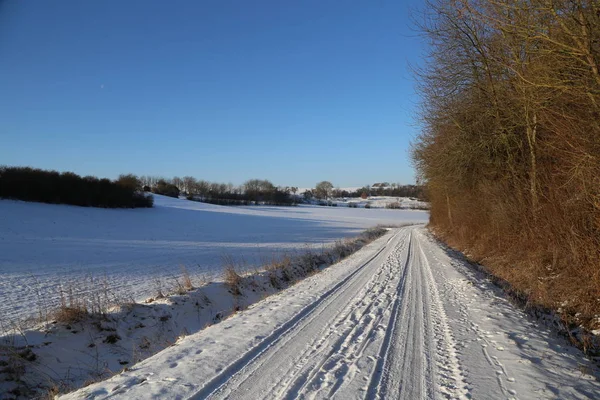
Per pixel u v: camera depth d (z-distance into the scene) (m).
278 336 5.80
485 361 4.71
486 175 17.12
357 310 7.45
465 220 20.98
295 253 23.88
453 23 13.73
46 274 17.05
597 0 6.42
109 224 46.72
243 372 4.41
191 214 69.25
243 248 28.72
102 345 7.01
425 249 20.80
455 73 15.10
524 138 13.48
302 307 7.73
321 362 4.70
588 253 7.31
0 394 5.26
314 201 148.62
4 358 5.88
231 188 145.50
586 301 6.88
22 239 30.98
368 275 12.17
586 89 6.84
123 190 67.25
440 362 4.70
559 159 9.59
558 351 5.09
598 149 7.14
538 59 8.01
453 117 16.33
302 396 3.77
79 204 58.84
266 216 75.81
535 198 11.33
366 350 5.12
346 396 3.78
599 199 7.24
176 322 8.57
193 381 4.16
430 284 10.32
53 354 6.38
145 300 10.21
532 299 8.16
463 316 6.90
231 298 10.78
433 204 38.97
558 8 6.89
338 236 41.25
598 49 6.68
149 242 33.00
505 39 9.73
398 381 4.14
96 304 8.59
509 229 13.38
